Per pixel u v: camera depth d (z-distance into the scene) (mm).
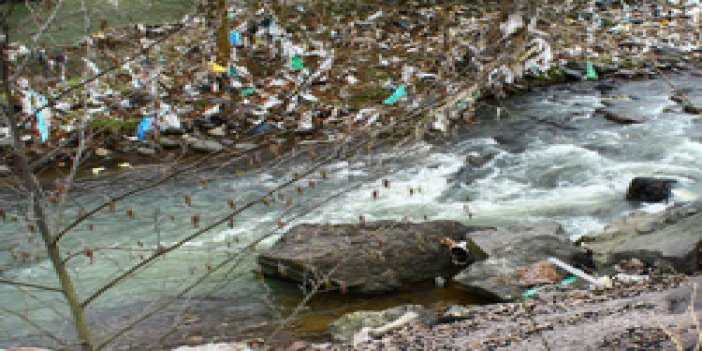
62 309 8094
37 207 4176
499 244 8773
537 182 11781
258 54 17000
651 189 10625
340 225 9531
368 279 8492
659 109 15047
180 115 14008
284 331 7445
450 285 8594
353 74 16125
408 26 19094
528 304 6684
